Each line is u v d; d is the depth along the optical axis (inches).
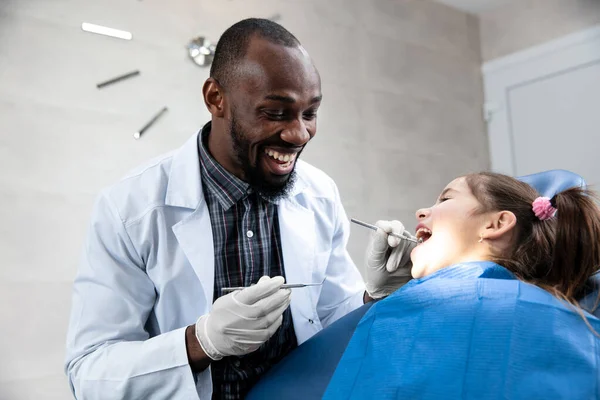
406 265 57.3
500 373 36.7
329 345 49.7
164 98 101.3
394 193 130.0
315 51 122.7
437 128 141.7
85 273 49.7
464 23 153.2
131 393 44.5
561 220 47.6
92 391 45.3
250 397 48.1
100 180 93.1
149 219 50.8
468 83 150.9
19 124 87.4
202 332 44.3
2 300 83.4
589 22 135.0
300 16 121.6
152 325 53.2
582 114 135.0
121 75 97.1
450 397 36.8
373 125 129.3
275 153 47.5
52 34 91.7
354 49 129.4
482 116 152.1
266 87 44.9
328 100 122.7
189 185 52.3
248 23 48.3
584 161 134.1
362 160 126.0
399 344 41.6
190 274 51.3
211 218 52.7
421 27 143.5
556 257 47.6
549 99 140.9
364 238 122.9
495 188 50.2
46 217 87.9
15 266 84.7
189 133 103.3
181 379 44.1
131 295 50.1
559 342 37.3
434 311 41.9
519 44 147.6
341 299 61.9
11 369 83.1
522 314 39.0
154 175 53.4
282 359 51.1
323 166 119.2
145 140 98.3
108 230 50.4
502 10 151.3
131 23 99.5
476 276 44.9
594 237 46.9
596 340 38.0
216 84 48.8
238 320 43.1
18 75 88.2
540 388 35.4
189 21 105.9
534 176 56.4
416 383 38.2
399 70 136.9
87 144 92.6
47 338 86.3
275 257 55.1
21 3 89.8
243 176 51.5
